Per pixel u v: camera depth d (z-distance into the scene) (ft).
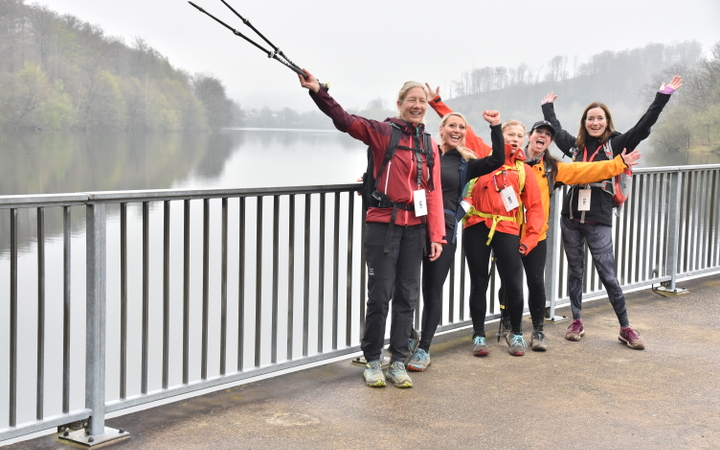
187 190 10.70
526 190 14.06
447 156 13.41
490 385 12.65
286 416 11.03
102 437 9.96
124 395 10.43
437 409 11.43
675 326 17.12
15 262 9.17
